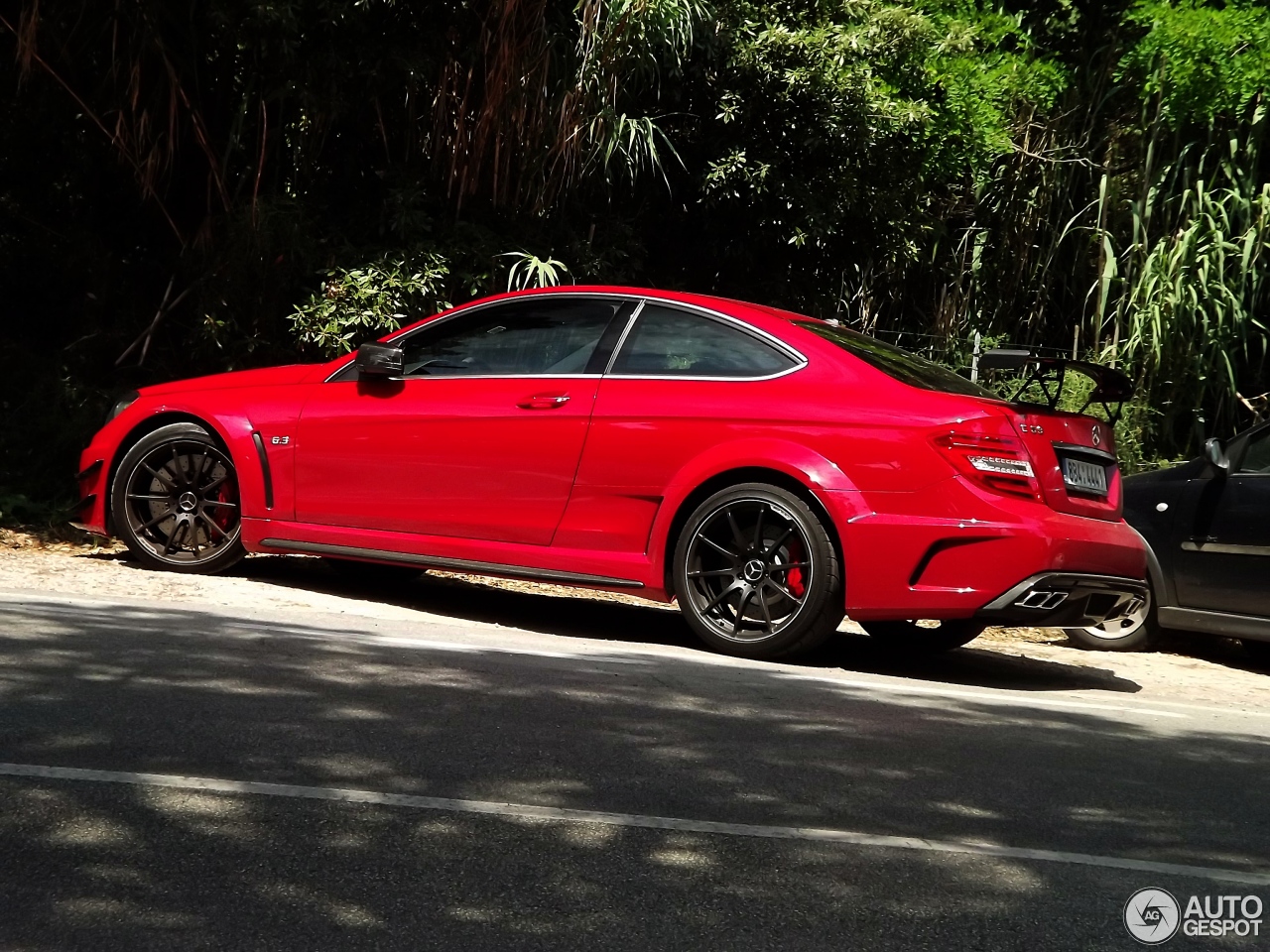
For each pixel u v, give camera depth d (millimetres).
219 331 9594
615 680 4941
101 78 10016
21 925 2428
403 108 10086
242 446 6871
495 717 4184
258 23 8977
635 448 6082
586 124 9766
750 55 10641
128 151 9836
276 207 9586
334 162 10414
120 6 9398
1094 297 12742
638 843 3084
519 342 6535
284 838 2949
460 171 9820
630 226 10891
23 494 9070
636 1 9453
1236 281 11664
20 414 9812
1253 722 5441
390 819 3125
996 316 13156
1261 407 11914
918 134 11711
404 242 9727
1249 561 7422
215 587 6652
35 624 5086
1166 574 7797
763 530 5895
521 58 9570
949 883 2975
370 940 2449
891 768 3963
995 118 12398
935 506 5578
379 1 9414
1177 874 3178
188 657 4688
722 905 2730
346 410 6695
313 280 9766
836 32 11031
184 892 2621
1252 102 12195
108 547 8148
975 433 5594
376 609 6500
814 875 2955
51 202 10734
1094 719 5109
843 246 11844
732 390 6023
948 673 6211
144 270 10820
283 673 4562
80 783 3217
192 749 3572
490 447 6352
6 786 3158
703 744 4055
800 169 11227
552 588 8039
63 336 10820
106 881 2650
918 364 6320
